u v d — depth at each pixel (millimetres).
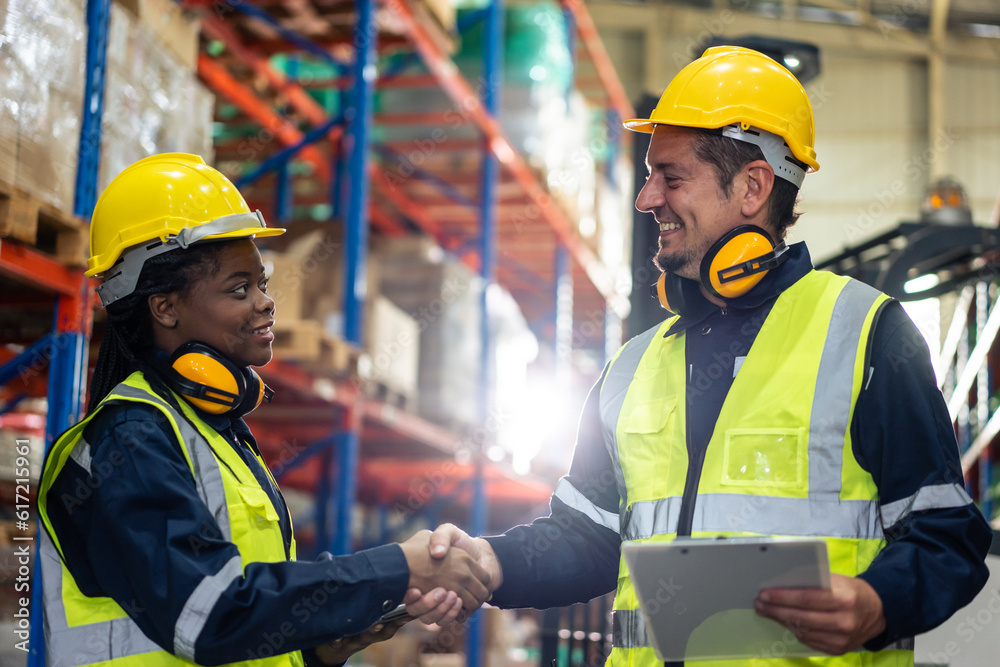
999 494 5457
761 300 1946
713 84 2027
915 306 6465
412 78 7902
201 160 2182
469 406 7902
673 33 19156
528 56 8633
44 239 3387
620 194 12633
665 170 2057
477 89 8477
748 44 4113
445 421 7684
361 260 5867
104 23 3461
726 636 1666
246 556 1878
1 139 2889
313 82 7754
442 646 9008
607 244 11539
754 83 2023
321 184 8734
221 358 1951
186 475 1809
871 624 1569
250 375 2047
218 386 1932
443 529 1974
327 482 7398
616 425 2059
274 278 5277
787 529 1742
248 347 2033
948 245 4219
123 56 3590
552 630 4449
